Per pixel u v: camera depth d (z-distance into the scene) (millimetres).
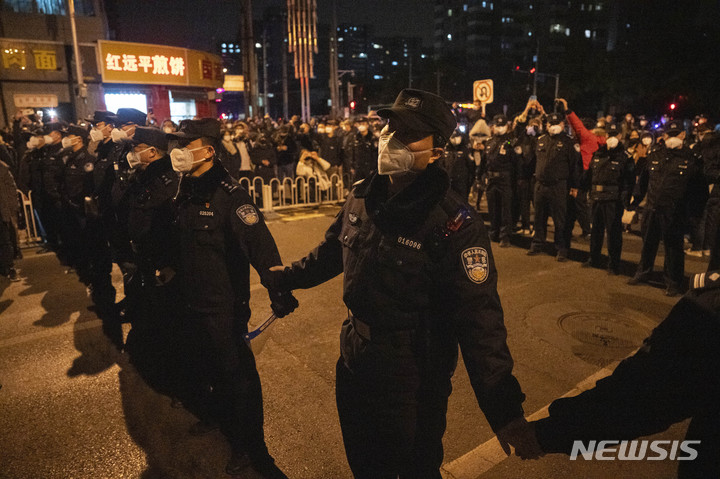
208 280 2758
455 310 1694
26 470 2887
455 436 3168
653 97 44938
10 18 19109
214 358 2881
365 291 1803
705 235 7398
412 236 1714
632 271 6512
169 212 3266
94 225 5320
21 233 8812
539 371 3949
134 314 4145
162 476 2850
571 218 6926
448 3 112750
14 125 11922
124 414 3443
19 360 4191
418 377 1811
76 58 18047
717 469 1238
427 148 1705
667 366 1260
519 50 106688
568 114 6582
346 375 1971
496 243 8008
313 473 2854
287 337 4551
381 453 1923
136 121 4742
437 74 73812
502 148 7551
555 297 5547
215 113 25188
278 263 2715
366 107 85312
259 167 11820
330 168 12719
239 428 2881
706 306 1219
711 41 42312
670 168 5383
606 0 101312
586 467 2883
